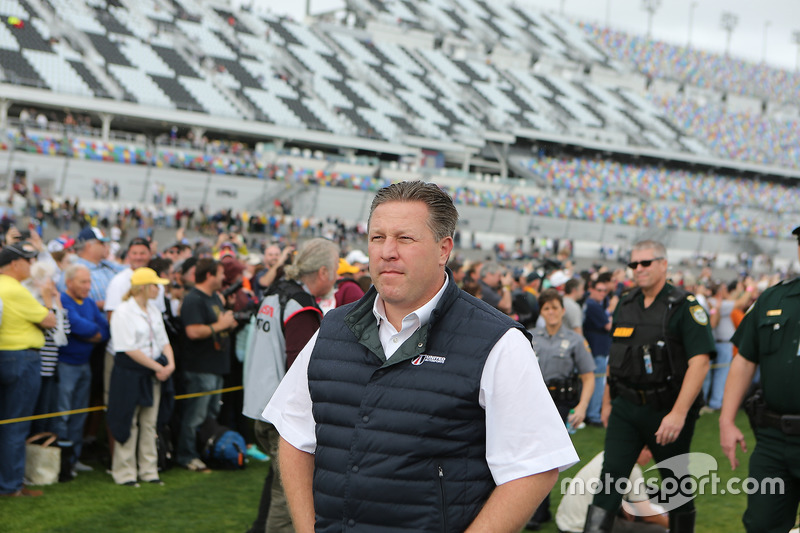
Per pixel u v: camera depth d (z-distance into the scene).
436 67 59.34
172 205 32.44
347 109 48.09
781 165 64.06
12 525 5.25
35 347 5.92
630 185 54.16
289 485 2.41
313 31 58.56
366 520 2.20
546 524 5.95
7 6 43.88
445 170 44.66
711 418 10.49
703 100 72.19
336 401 2.28
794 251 46.19
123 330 6.20
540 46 68.44
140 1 51.78
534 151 56.44
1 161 29.61
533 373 2.19
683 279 11.11
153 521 5.50
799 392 3.74
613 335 4.89
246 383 4.82
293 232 32.50
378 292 2.31
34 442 6.34
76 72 40.03
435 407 2.17
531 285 10.99
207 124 40.94
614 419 4.88
